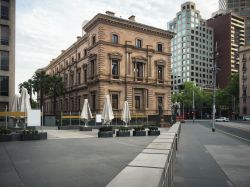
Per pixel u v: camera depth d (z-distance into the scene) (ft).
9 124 110.83
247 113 307.37
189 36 410.31
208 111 391.45
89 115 103.55
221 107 390.21
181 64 419.33
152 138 70.38
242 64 315.78
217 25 447.42
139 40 164.14
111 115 92.73
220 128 131.54
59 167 30.83
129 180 8.33
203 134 90.74
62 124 119.44
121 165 32.24
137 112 157.28
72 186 22.70
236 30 439.22
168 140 22.31
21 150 45.44
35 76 173.58
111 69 149.28
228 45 425.69
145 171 9.61
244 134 92.17
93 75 155.63
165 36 174.60
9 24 125.08
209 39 436.76
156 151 14.82
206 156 42.98
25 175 26.68
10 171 28.60
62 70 225.15
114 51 151.53
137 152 43.60
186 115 366.02
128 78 155.43
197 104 348.79
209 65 431.84
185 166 34.78
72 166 31.53
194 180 27.48
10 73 124.47
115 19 150.92
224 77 424.87
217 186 25.30
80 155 40.11
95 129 112.37
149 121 151.53
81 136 75.77
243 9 485.56
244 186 25.39
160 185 8.46
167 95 173.88
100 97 144.25
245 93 311.68
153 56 168.14
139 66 164.04
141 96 162.50
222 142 64.54
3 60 123.34
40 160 35.60
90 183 23.68
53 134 82.74
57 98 240.94
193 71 408.87
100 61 146.00
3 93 122.31
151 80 166.09
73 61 196.95
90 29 160.86
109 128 75.20
